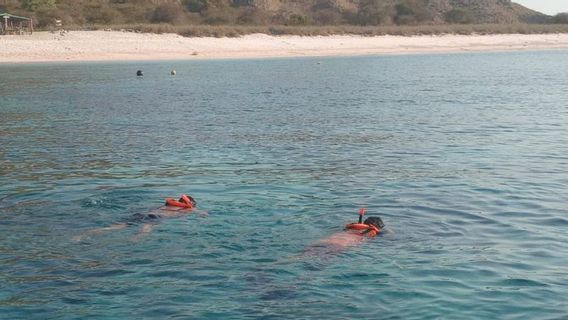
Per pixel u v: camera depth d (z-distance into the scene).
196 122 25.42
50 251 10.73
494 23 112.31
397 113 28.00
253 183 15.46
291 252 10.65
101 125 24.81
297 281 9.47
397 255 10.50
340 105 31.06
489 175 16.27
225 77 47.22
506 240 11.30
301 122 25.34
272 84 41.91
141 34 75.81
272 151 19.45
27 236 11.49
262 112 28.53
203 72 52.12
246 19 94.81
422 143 20.75
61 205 13.55
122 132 23.11
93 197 14.12
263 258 10.38
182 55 70.62
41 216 12.74
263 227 11.97
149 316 8.44
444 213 12.92
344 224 12.19
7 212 13.02
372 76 48.31
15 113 28.50
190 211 12.91
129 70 54.12
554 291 9.15
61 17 82.75
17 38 69.56
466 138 21.66
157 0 99.12
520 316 8.43
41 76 47.94
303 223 12.24
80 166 17.47
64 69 54.91
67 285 9.39
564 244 11.08
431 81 44.16
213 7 98.31
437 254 10.57
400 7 108.56
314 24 99.00
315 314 8.46
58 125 24.89
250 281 9.47
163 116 27.30
